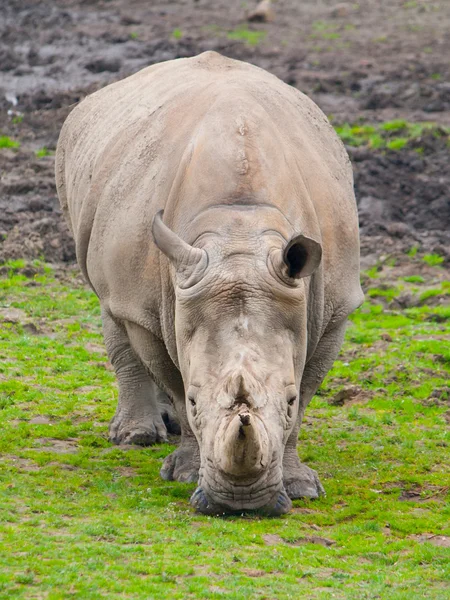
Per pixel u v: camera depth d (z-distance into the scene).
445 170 72.56
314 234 28.52
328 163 31.03
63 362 42.78
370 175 70.94
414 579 24.53
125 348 34.94
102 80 87.62
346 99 86.69
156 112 31.77
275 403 25.27
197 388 25.66
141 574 23.39
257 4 124.19
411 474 32.50
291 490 29.77
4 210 63.44
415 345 45.97
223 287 25.86
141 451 33.81
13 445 33.41
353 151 74.00
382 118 82.31
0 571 22.94
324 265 29.44
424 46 104.00
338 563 25.23
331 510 29.09
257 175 27.80
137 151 31.11
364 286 56.62
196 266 26.19
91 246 31.86
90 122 36.78
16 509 27.14
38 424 35.62
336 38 107.75
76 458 32.19
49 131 77.81
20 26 106.56
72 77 89.19
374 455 34.41
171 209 28.61
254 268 26.05
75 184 35.88
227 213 27.06
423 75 92.81
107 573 23.17
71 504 27.80
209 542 25.34
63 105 82.31
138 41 99.56
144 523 26.53
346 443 35.75
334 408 40.06
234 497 25.75
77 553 24.14
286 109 30.78
